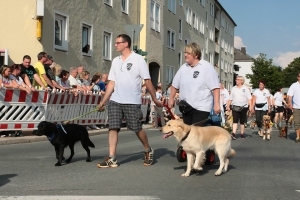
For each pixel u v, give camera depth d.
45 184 5.72
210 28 51.25
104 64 21.66
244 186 5.83
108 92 7.23
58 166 7.22
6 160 7.76
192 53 6.91
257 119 14.37
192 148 6.31
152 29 28.22
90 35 20.19
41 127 7.02
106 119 15.34
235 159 8.49
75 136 7.49
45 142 10.96
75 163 7.59
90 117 14.36
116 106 7.08
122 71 7.07
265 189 5.66
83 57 19.41
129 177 6.30
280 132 14.20
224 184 5.95
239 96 13.10
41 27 16.09
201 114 6.92
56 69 12.90
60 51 17.45
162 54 30.31
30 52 16.05
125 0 24.50
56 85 12.41
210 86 6.89
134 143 11.20
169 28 33.59
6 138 10.62
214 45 54.06
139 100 7.14
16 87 10.82
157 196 5.14
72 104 13.24
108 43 22.44
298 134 12.56
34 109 11.50
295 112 12.59
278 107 20.27
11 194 5.11
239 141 12.48
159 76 30.14
